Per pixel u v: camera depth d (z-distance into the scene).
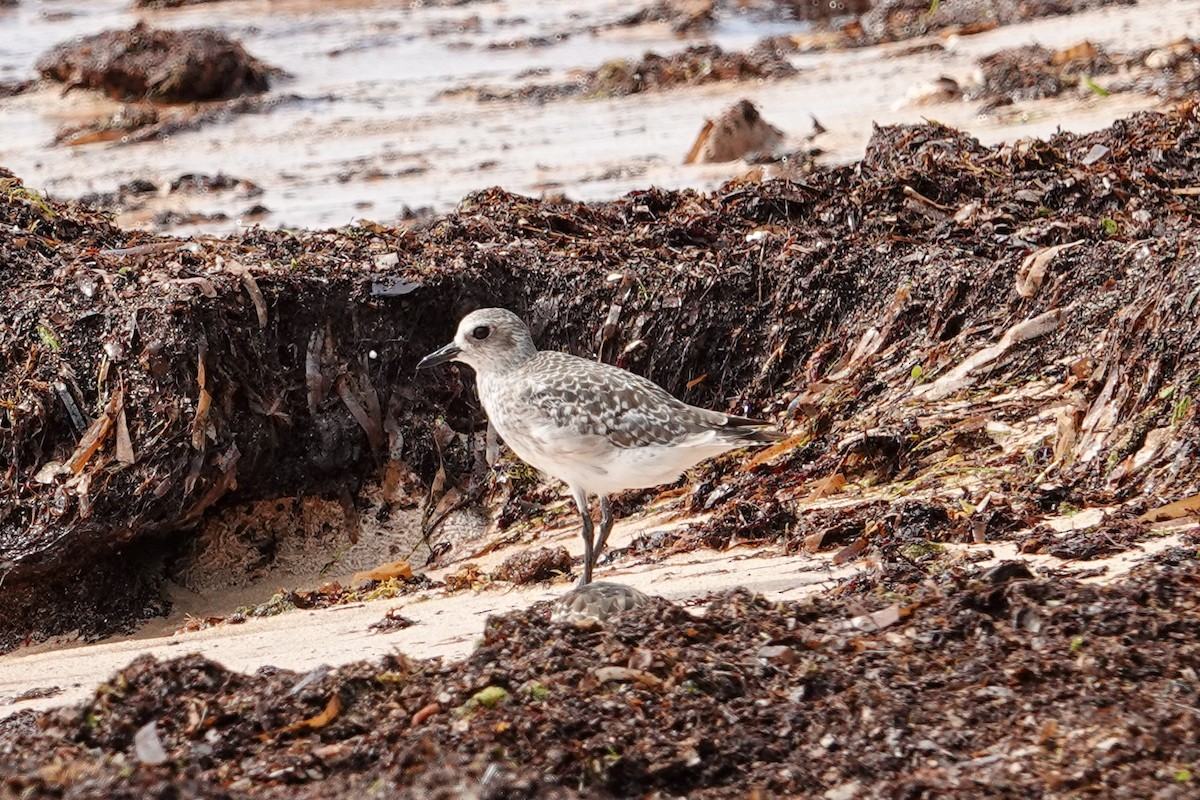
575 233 16.02
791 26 35.69
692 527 11.50
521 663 7.31
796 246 14.84
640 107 26.77
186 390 13.02
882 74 27.56
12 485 12.82
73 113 29.02
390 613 10.17
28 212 15.65
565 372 10.61
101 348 13.31
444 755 6.59
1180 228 13.59
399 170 23.36
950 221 15.16
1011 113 22.89
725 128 22.66
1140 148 16.16
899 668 7.24
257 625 10.97
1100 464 10.76
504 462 13.93
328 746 6.88
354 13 39.00
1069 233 14.36
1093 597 7.64
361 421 13.92
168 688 7.33
